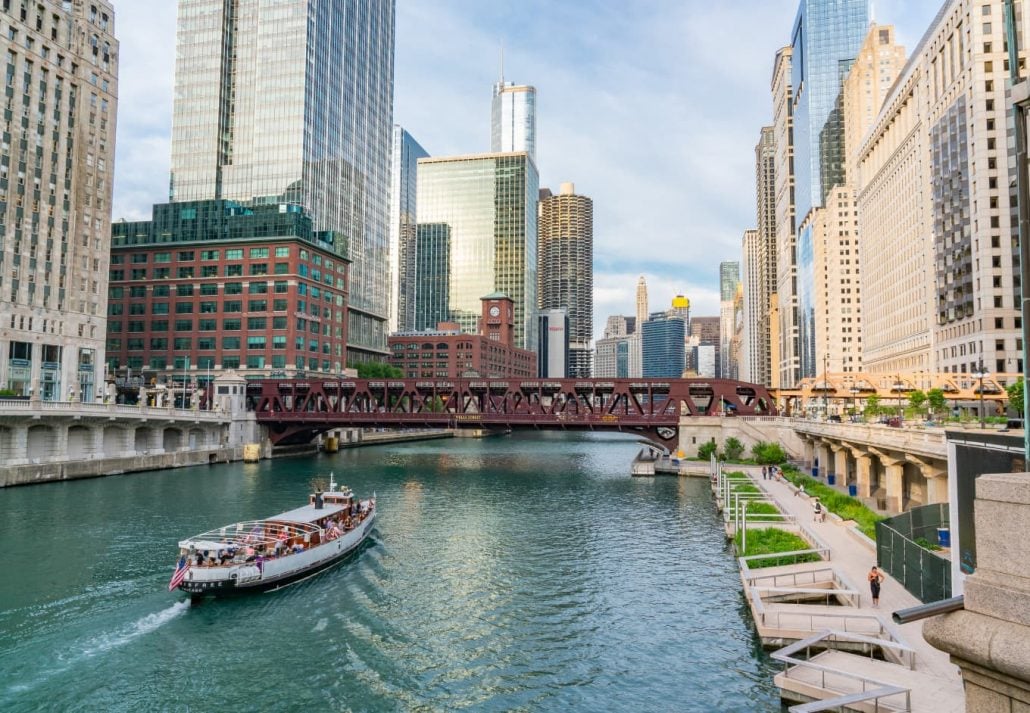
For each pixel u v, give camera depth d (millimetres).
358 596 40938
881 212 198875
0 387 106000
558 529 61219
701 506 73438
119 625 35531
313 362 168375
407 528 61438
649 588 42969
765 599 36344
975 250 129125
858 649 30000
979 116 127688
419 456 136125
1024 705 5293
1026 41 78000
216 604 39000
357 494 81562
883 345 197000
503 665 31359
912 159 169500
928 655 27109
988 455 24469
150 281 168125
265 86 198000
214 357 162750
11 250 109188
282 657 31953
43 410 81500
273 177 193750
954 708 22469
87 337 123812
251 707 27188
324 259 176000
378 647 33312
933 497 50812
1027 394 7273
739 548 49469
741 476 87562
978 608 5785
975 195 128875
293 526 50250
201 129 199250
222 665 30984
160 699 27719
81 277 122812
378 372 193250
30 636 33875
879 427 59375
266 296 161500
